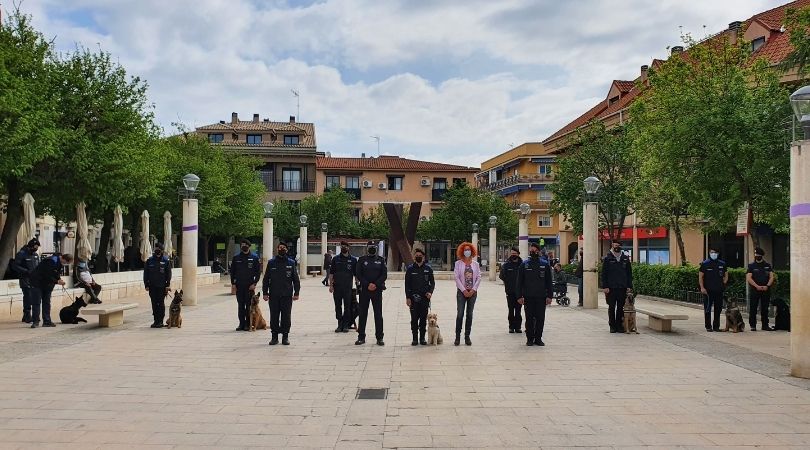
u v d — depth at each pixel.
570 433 6.24
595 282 19.97
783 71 16.44
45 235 38.97
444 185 68.19
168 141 37.09
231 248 52.59
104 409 7.10
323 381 8.66
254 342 12.24
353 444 5.86
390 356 10.72
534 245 12.12
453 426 6.47
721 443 5.93
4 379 8.68
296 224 56.12
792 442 5.96
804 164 8.82
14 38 19.34
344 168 66.50
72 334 13.15
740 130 16.64
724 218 17.59
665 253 36.56
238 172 41.56
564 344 12.17
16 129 15.47
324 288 29.78
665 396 7.82
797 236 8.91
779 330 14.24
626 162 28.73
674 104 19.64
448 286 32.34
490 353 11.07
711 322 15.66
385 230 59.25
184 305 20.05
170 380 8.66
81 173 19.77
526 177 62.84
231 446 5.80
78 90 21.02
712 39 22.44
